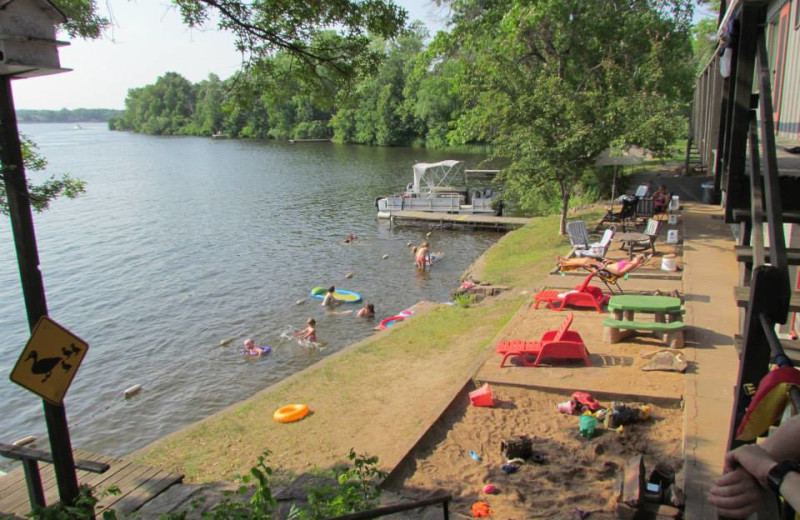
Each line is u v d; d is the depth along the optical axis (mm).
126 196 45125
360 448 7738
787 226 10102
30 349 4383
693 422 7109
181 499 6469
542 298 12570
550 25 26766
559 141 18891
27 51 4156
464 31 27422
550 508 5898
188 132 138500
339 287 21562
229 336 17391
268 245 28438
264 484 4691
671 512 5336
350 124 94188
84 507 4547
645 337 10289
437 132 80688
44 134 173500
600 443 7223
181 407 13500
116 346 16969
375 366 11172
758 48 4234
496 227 30656
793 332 8203
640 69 25078
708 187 21578
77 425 12898
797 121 9703
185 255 26922
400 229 31500
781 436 1566
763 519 1739
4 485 6680
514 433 7738
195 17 7277
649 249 16078
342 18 7859
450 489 6488
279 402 9836
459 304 15938
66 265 25734
